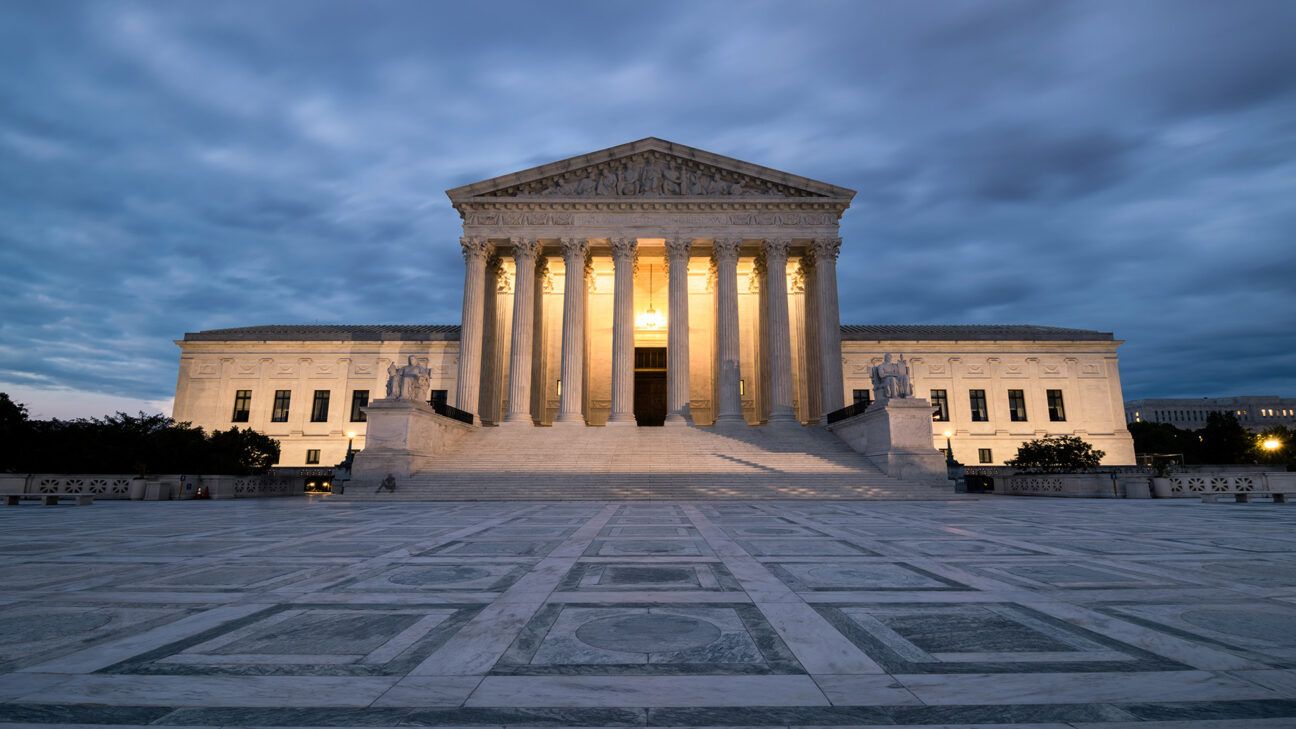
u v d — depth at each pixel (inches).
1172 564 366.3
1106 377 2299.5
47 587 303.3
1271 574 334.0
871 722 147.5
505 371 2065.7
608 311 2182.6
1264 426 5511.8
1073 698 161.0
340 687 169.8
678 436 1515.7
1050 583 308.3
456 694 165.2
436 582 313.1
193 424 2223.2
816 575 330.0
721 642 210.8
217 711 153.2
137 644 208.1
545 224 1776.6
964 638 214.8
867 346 2304.4
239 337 2284.7
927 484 1136.2
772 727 145.2
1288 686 168.7
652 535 520.4
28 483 1177.4
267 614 249.3
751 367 2122.3
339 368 2277.3
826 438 1512.1
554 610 255.1
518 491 1127.6
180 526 624.1
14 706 154.3
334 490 1307.8
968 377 2293.3
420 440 1298.0
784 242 1763.0
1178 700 159.0
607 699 162.1
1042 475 1331.2
